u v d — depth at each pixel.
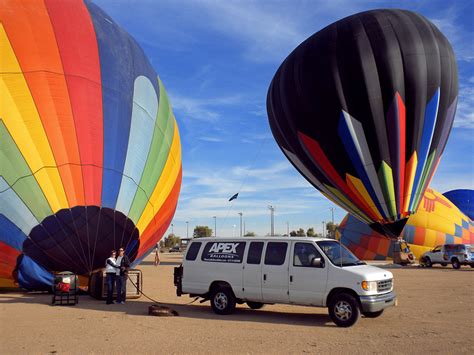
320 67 22.67
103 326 9.48
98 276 14.30
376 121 21.84
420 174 22.77
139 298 14.62
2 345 7.70
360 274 9.55
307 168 24.94
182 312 11.59
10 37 13.47
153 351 7.23
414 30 22.55
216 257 11.66
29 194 13.27
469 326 9.45
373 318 10.48
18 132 13.10
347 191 23.44
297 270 10.34
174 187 17.70
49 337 8.34
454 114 23.75
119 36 16.23
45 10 14.38
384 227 23.31
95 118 14.22
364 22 23.03
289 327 9.36
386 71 21.78
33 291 15.80
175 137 18.19
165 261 44.31
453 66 23.16
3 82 13.11
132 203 15.12
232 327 9.35
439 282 19.78
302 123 23.47
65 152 13.65
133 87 15.71
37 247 14.15
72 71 14.06
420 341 7.92
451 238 35.94
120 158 14.74
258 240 11.27
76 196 13.83
